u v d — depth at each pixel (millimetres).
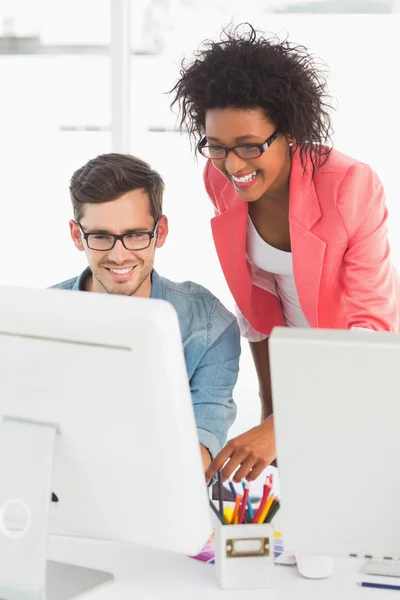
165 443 1270
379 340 1168
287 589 1448
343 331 1196
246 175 1944
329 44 4543
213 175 2256
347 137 4645
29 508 1337
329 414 1216
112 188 1980
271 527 1451
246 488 1493
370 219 2098
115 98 4438
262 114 1886
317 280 2143
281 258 2240
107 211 1987
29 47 4832
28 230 5105
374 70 4555
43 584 1331
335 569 1531
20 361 1319
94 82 4820
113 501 1354
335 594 1429
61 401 1312
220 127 1897
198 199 5070
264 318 2420
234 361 2123
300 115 1915
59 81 4852
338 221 2080
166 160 4832
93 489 1359
